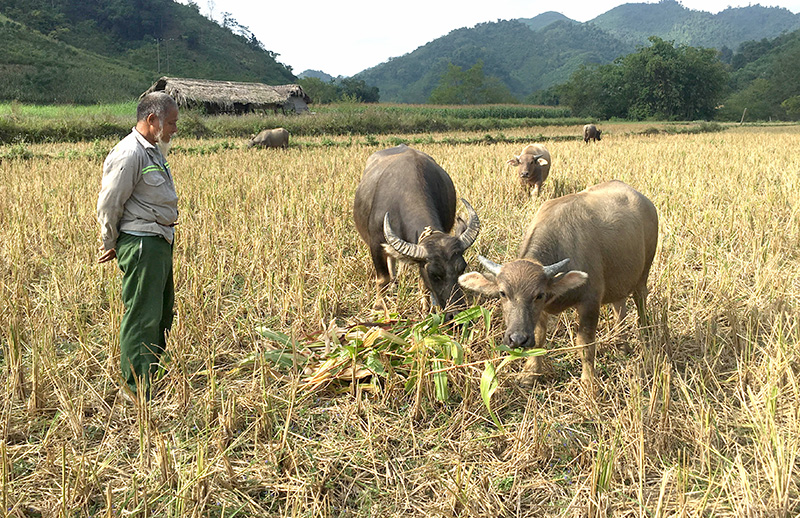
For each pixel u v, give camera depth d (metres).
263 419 3.53
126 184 3.61
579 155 16.92
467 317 4.15
